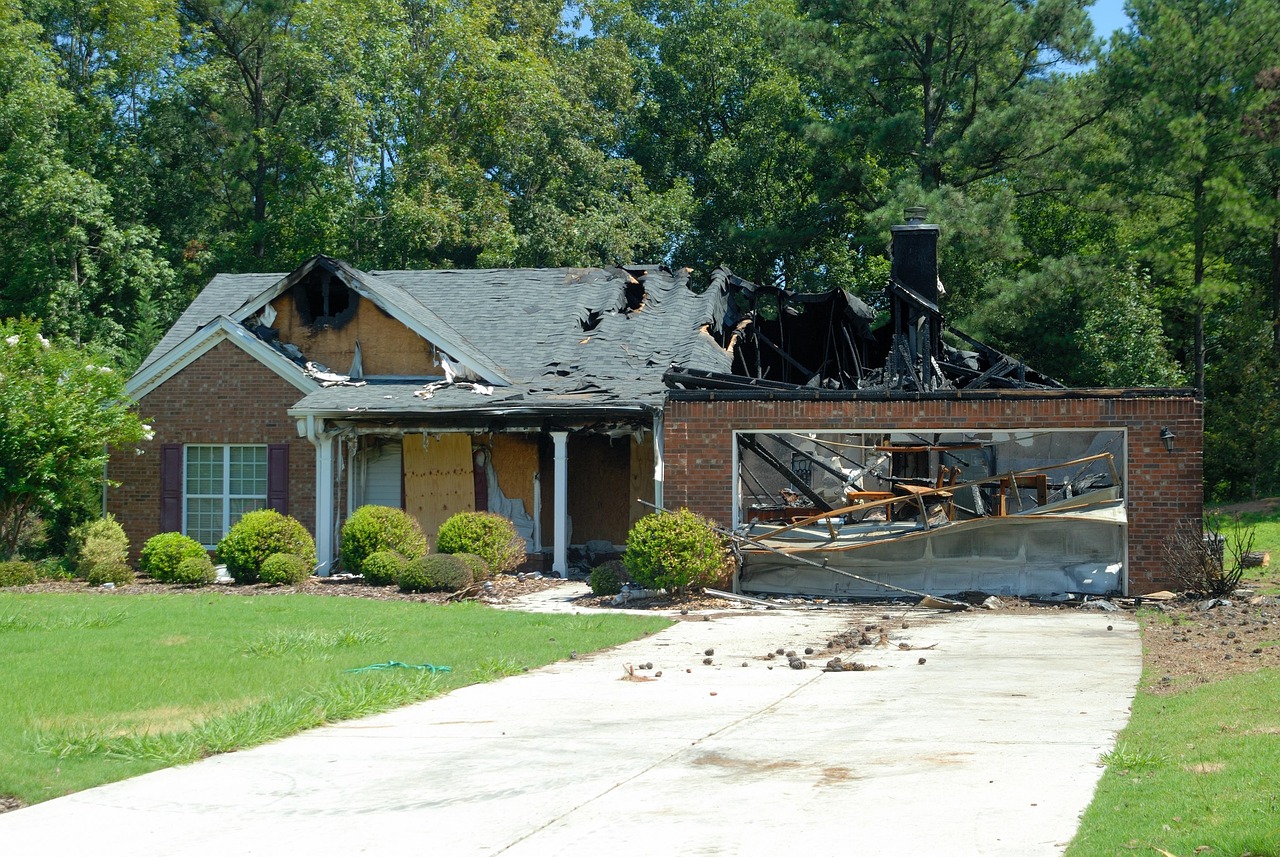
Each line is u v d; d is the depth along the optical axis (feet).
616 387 76.38
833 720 31.40
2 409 72.23
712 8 171.63
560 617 54.95
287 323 84.33
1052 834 20.54
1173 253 121.60
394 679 37.01
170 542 71.56
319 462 76.02
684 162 172.65
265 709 32.09
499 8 167.02
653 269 96.68
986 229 122.31
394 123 149.28
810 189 159.63
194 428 82.69
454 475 80.33
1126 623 52.65
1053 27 131.23
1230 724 27.86
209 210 157.99
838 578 64.13
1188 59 116.47
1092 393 61.82
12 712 31.65
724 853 20.13
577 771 26.25
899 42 140.26
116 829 22.39
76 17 153.48
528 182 153.17
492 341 86.84
